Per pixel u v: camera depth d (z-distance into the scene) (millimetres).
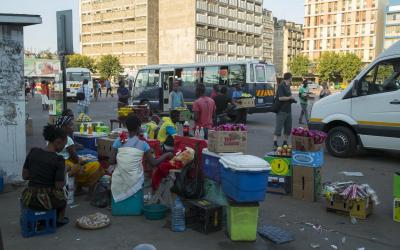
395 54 9867
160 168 6273
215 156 5523
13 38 7387
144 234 5258
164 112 22203
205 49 108250
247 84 19609
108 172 7008
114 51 121875
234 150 5598
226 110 13445
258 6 127062
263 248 4863
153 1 112250
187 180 5734
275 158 7289
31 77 75750
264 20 142375
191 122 18297
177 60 109312
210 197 5688
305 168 6863
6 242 4984
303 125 18328
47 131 5230
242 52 121750
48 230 5254
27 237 5129
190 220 5562
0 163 7426
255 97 19672
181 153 5859
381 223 5844
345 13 126500
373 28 121188
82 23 131375
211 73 21547
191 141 6266
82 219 5555
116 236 5188
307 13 135500
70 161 6578
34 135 14094
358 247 4996
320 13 132250
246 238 5043
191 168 5789
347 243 5117
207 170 5691
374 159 10523
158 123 10641
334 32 129500
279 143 12977
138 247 3928
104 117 21312
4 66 7348
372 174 8836
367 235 5383
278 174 7281
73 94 36594
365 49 123375
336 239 5246
